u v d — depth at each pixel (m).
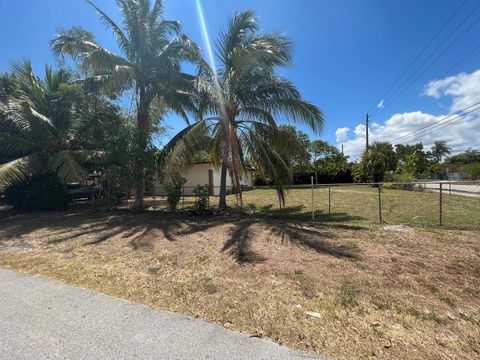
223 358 2.15
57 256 5.06
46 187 11.38
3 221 9.32
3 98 11.70
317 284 3.57
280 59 8.45
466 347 2.29
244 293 3.35
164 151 9.67
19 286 3.63
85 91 10.90
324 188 23.34
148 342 2.36
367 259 4.44
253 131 9.32
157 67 10.14
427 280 3.63
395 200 12.70
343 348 2.27
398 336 2.44
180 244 5.69
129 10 9.63
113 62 9.49
